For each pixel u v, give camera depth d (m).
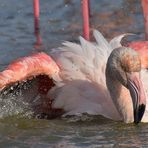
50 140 11.12
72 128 11.77
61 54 12.58
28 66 12.11
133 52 11.64
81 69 12.47
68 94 12.42
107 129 11.62
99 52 12.52
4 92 12.44
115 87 11.94
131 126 11.74
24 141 11.09
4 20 19.56
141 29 18.55
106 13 20.23
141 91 11.34
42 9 20.66
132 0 20.94
